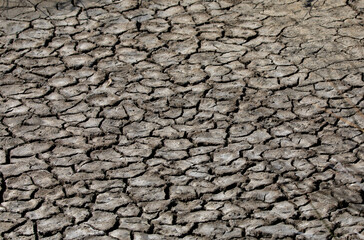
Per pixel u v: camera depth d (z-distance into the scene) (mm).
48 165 4086
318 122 4359
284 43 5145
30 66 4984
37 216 3723
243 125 4367
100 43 5219
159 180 3949
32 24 5465
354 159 4039
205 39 5238
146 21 5480
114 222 3676
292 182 3889
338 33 5230
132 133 4332
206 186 3893
